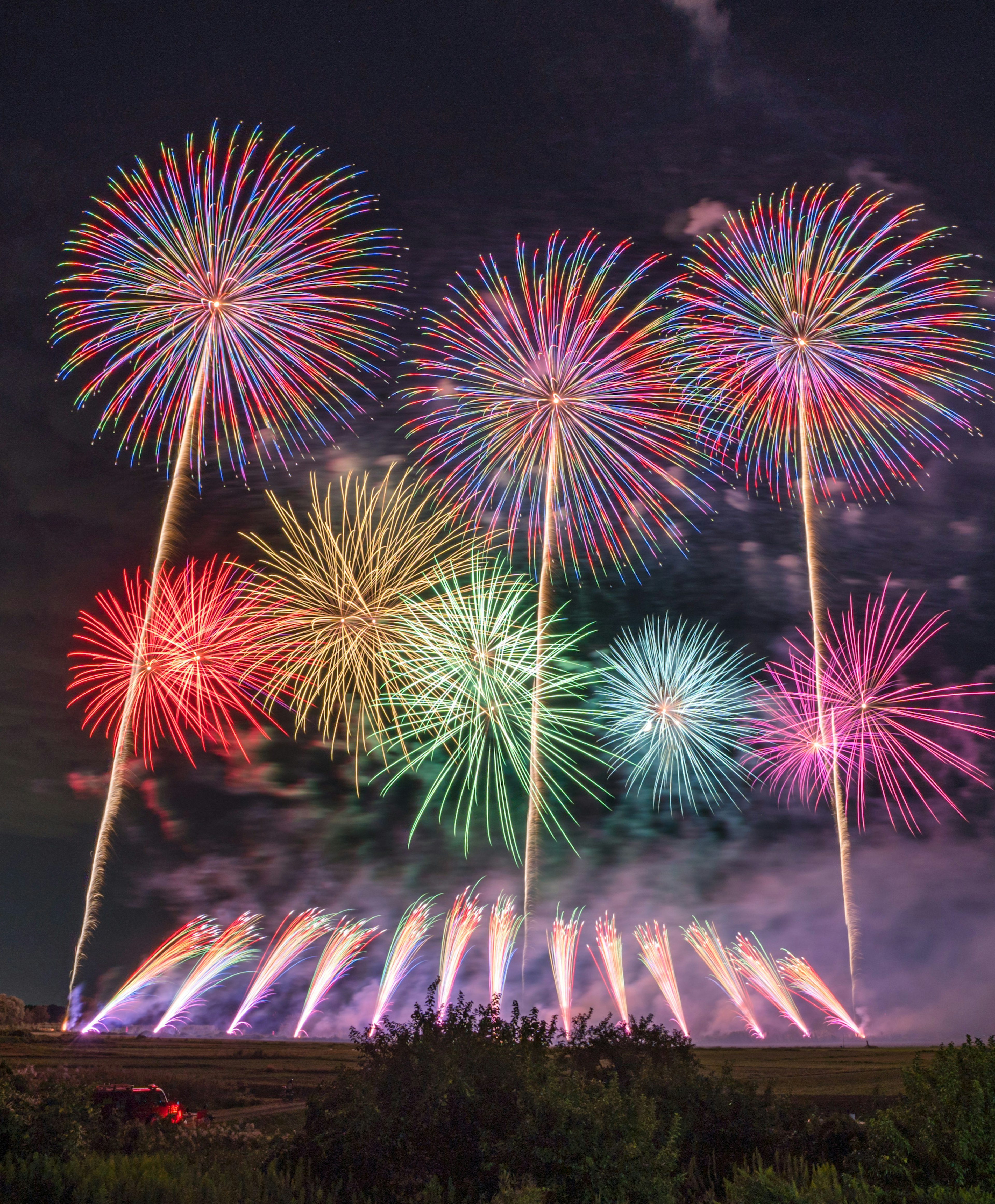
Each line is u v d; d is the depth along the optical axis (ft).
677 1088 52.19
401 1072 42.88
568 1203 36.58
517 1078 41.86
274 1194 37.58
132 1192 37.04
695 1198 42.96
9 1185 36.96
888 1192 37.52
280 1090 170.71
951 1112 40.19
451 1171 39.27
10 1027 308.19
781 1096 55.01
